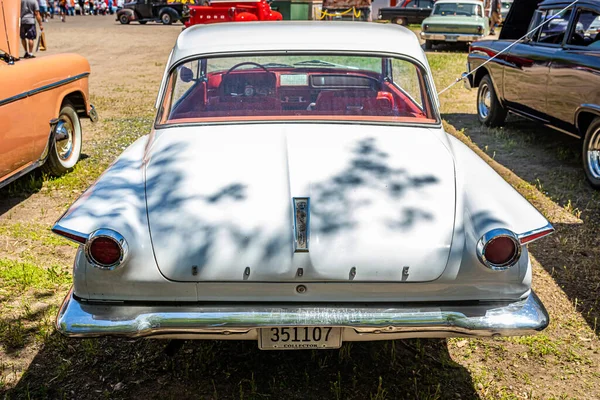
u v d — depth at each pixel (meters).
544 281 4.06
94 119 6.54
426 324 2.52
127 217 2.59
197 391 2.97
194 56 3.63
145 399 2.90
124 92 11.30
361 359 3.23
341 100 3.57
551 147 7.32
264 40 3.69
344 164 2.95
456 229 2.63
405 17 25.55
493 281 2.56
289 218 2.62
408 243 2.56
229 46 3.65
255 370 3.13
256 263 2.51
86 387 2.98
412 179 2.87
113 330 2.49
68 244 4.61
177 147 3.15
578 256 4.43
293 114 3.47
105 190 2.80
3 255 4.37
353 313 2.52
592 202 5.47
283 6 16.06
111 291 2.54
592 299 3.84
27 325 3.50
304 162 2.94
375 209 2.68
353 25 3.95
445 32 18.03
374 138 3.22
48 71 5.45
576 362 3.21
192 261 2.51
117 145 7.34
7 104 4.77
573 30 6.31
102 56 16.94
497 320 2.54
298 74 3.65
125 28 26.72
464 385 3.03
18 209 5.26
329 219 2.62
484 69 8.28
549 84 6.54
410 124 3.45
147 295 2.54
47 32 24.14
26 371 3.09
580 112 5.94
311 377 3.08
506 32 8.23
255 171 2.89
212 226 2.59
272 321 2.49
